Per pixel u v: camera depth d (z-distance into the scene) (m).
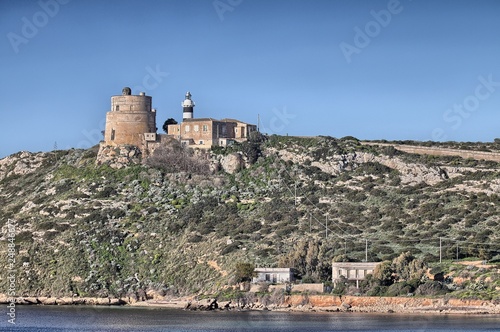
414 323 195.25
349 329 189.88
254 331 190.25
